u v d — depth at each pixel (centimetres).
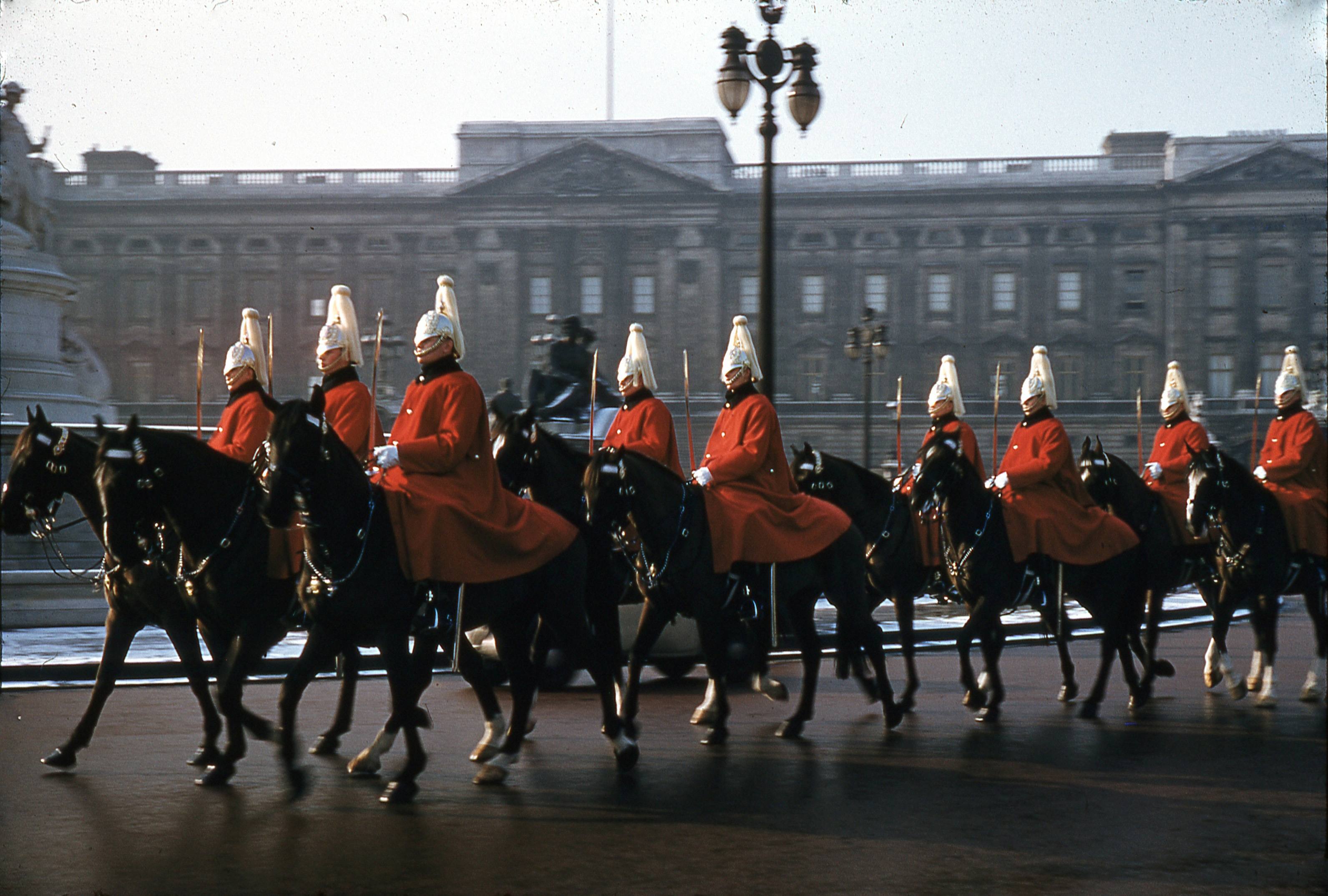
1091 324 9606
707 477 1183
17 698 1499
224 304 9869
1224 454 1484
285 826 895
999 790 1016
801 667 1855
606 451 1102
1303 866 804
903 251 9800
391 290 9869
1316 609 1533
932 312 9781
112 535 982
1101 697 1400
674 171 9706
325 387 1085
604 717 1098
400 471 995
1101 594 1415
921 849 841
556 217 9794
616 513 1099
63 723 1323
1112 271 9619
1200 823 913
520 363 9788
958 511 1335
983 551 1345
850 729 1312
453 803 968
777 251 9862
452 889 750
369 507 946
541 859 813
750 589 1221
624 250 9800
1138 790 1020
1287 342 9319
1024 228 9694
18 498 1062
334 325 1088
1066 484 1420
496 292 9819
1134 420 9306
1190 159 9519
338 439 934
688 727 1328
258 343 1162
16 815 923
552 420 2381
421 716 1028
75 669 1684
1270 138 9456
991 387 9675
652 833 879
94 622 2277
